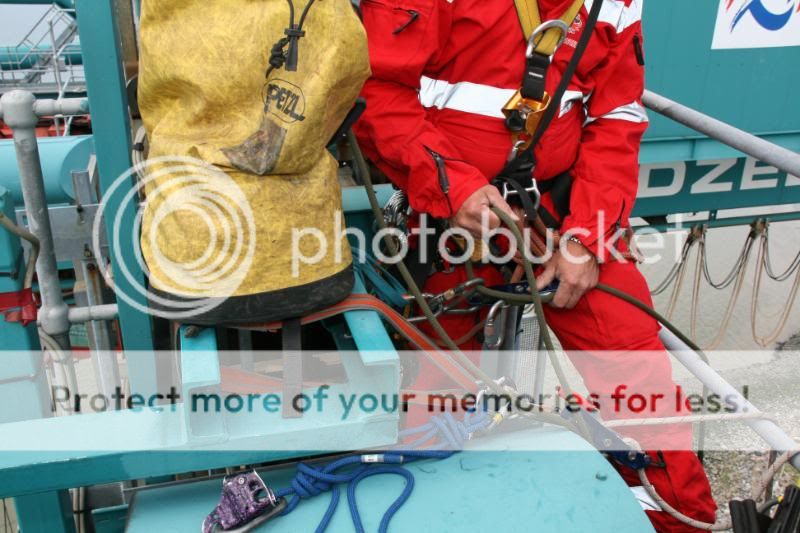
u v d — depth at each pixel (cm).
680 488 162
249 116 115
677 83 330
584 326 171
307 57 113
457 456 123
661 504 143
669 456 163
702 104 337
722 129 175
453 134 163
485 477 118
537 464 121
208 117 117
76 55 509
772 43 334
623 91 172
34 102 146
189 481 119
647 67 325
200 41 113
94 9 135
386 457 118
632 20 165
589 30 154
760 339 379
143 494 115
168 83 117
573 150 171
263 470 122
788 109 348
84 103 147
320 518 109
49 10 498
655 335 169
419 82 155
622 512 111
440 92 162
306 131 114
